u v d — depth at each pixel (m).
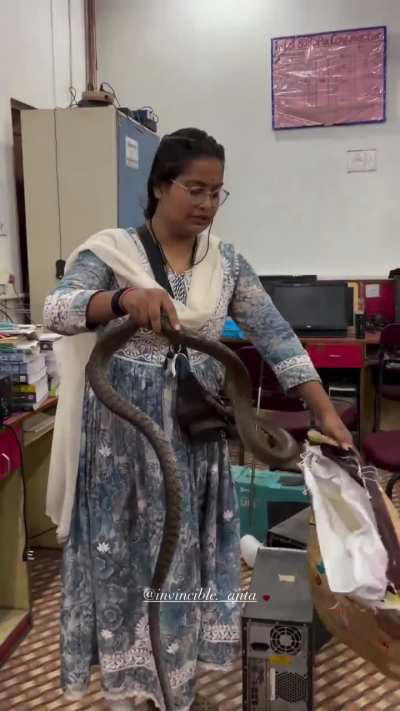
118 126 3.04
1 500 2.07
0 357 2.02
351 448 1.22
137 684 1.37
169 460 0.97
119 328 1.04
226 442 1.38
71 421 1.32
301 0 4.06
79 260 1.24
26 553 2.08
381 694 1.77
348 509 1.16
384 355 3.50
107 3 4.32
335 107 4.11
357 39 4.01
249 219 4.38
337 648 1.97
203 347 1.08
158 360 1.25
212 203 1.21
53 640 2.07
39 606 2.26
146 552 1.31
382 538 1.12
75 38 4.08
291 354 1.31
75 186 3.08
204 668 1.42
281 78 4.16
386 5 3.96
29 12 3.44
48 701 1.78
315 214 4.27
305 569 1.76
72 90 4.03
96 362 1.04
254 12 4.14
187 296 1.27
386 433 2.55
